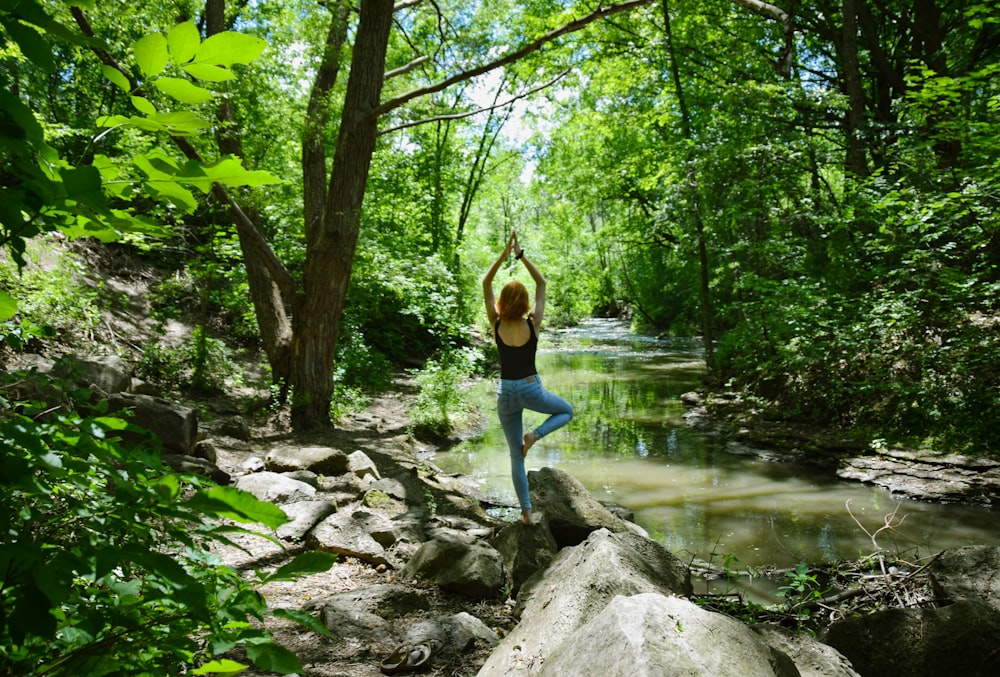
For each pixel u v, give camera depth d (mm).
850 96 13609
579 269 42844
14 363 7660
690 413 13102
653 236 24422
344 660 3512
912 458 8852
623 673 2266
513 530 5262
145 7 7371
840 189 18609
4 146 854
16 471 888
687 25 17250
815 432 10531
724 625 2596
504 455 10375
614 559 3918
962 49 14375
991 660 3496
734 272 15883
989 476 8117
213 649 1015
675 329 30562
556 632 3490
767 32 17203
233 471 7078
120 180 1008
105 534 1085
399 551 5449
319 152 10734
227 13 9773
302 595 4500
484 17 13250
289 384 10125
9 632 763
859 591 4816
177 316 12758
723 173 14031
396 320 19828
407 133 22781
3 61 921
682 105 15883
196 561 1173
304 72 10227
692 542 6543
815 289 11766
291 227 13414
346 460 7270
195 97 953
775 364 12719
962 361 9578
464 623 3910
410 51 17766
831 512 7539
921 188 10453
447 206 24969
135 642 1035
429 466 9039
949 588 4391
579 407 14375
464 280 21734
